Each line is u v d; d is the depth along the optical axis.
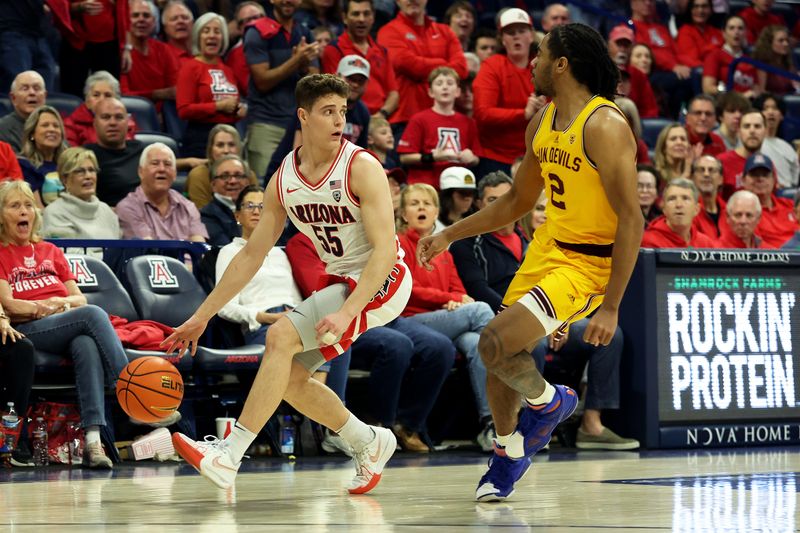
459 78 24.17
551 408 9.55
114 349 14.13
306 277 16.58
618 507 8.83
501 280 18.17
